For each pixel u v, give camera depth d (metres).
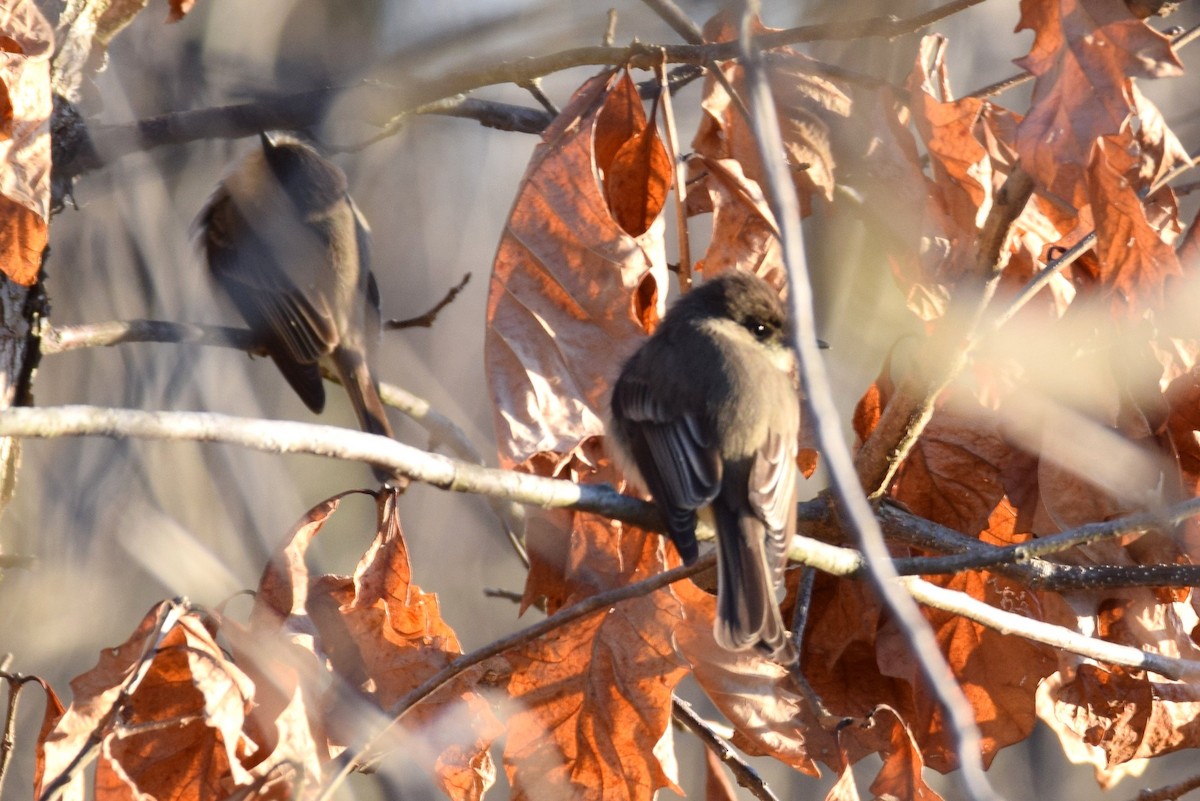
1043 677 8.18
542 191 7.56
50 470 10.61
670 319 8.37
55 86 8.65
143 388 10.65
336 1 9.47
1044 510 8.23
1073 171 7.36
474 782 7.11
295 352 10.51
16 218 6.96
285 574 6.98
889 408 7.95
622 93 7.93
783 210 4.69
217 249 10.85
